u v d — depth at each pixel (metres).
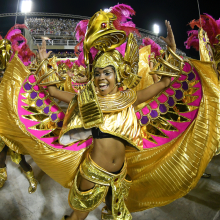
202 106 1.80
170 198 1.97
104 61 1.49
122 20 2.11
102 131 1.53
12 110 1.93
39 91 2.02
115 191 1.59
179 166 1.86
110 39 1.47
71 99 1.74
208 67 1.72
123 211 1.65
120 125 1.55
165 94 1.96
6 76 1.95
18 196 2.65
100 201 1.58
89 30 1.47
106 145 1.57
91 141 2.05
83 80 2.82
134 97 1.62
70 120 1.66
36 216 2.31
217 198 2.49
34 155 2.03
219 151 2.11
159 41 9.14
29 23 10.62
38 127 2.00
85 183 1.60
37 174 3.19
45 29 10.91
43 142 1.98
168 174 1.91
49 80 1.77
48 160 2.03
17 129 1.95
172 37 1.76
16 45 2.92
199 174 1.80
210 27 2.96
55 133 2.05
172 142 1.96
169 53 1.77
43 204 2.51
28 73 2.00
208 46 2.07
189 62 1.82
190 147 1.82
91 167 1.57
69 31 11.22
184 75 1.87
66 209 2.43
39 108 2.03
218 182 2.84
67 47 11.41
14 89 1.96
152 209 2.38
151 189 2.04
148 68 2.71
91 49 1.89
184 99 1.91
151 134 2.04
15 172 3.25
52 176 2.10
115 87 1.59
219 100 1.73
